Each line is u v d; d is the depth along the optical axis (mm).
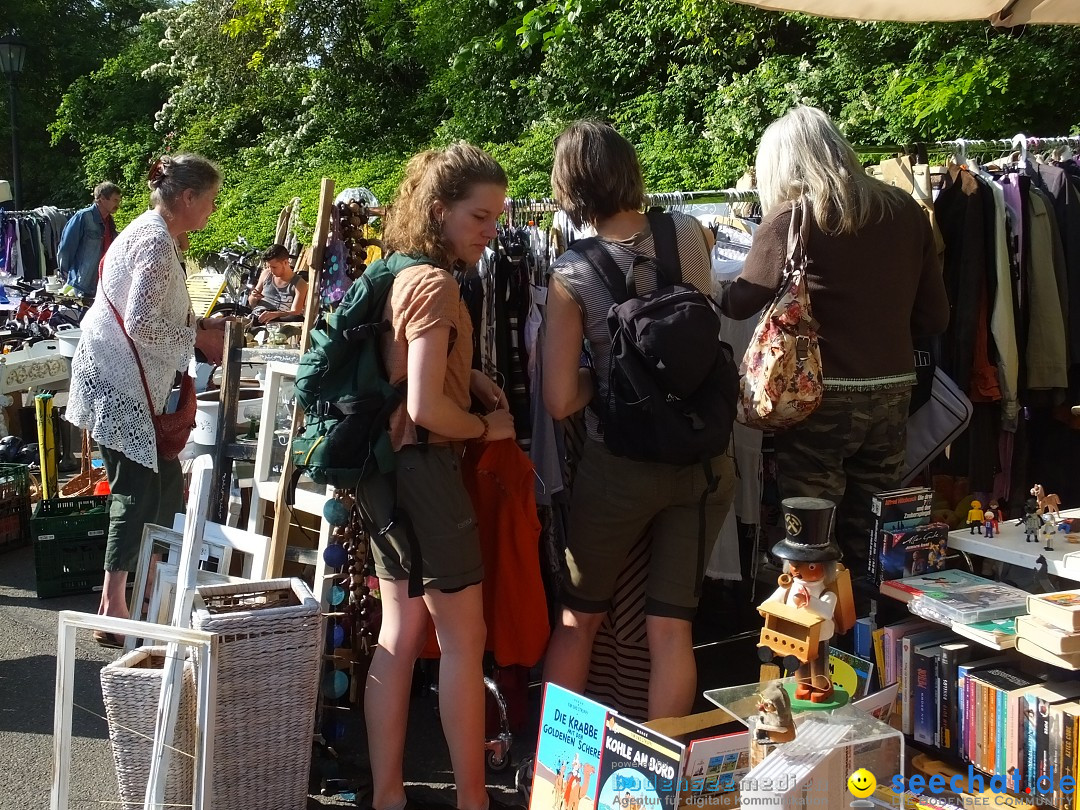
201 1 18172
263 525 3676
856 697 2592
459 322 2543
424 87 15734
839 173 2781
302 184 13820
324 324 2705
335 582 3244
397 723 2672
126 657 2703
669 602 2705
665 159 9281
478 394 2850
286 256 6910
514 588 2926
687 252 2699
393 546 2568
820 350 2855
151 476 3826
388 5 15508
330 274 3264
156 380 3658
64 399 6918
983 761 2439
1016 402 3461
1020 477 3729
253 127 18094
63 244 7934
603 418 2627
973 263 3375
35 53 26500
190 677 2523
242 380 4422
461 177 2518
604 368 2629
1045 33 7621
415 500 2521
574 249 2674
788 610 2311
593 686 3219
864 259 2805
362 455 2504
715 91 9805
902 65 8492
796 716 2283
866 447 2980
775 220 2822
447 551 2531
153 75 19547
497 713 3178
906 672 2623
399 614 2652
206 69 18266
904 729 2635
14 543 5500
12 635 4188
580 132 2641
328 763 2980
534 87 11977
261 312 5551
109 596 3820
